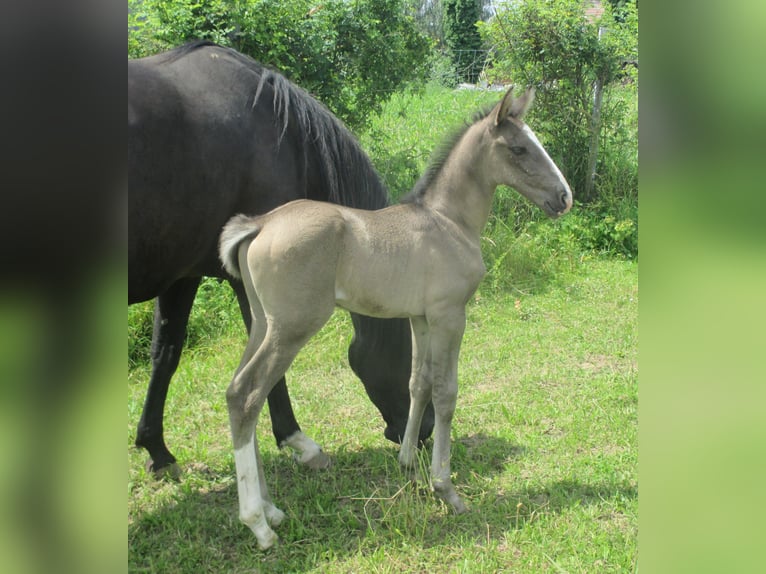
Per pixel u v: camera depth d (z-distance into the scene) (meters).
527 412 4.27
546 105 8.58
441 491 3.15
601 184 8.74
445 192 3.21
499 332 5.75
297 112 3.47
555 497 3.26
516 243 7.15
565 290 6.77
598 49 8.28
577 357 5.25
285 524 3.10
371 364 3.62
